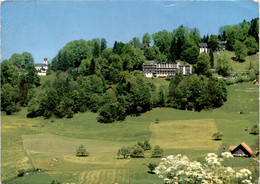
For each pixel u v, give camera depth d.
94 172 27.91
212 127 48.25
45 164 30.97
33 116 58.59
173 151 36.59
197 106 60.62
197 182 16.12
